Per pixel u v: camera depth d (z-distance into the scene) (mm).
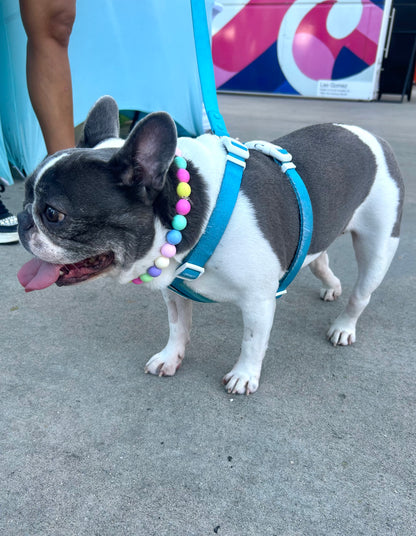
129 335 709
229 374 608
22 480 472
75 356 658
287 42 3295
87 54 1206
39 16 681
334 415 563
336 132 626
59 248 436
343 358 671
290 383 619
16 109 1240
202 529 427
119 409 567
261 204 502
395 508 448
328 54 3219
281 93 3463
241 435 532
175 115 1398
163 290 587
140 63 1285
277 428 543
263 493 463
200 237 482
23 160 1307
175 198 461
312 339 715
